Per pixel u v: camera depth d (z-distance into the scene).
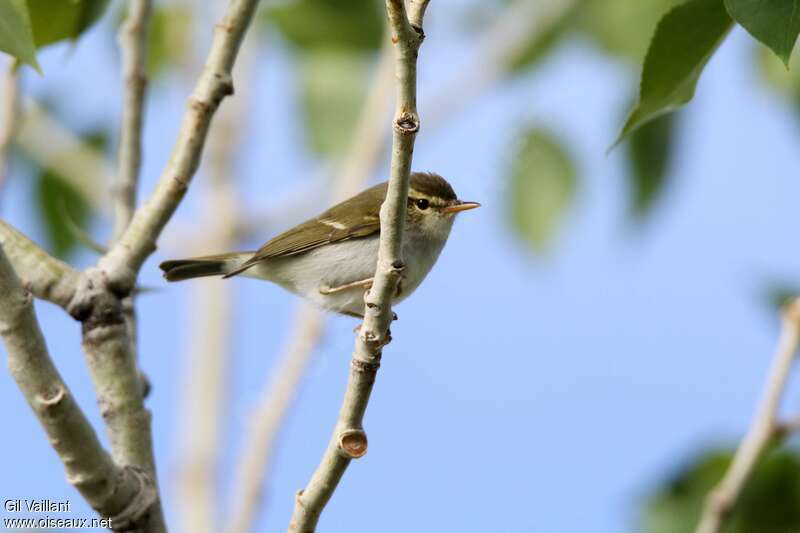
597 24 14.19
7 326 6.47
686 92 7.11
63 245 14.77
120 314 7.62
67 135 14.84
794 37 5.91
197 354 14.41
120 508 7.03
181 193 7.78
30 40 6.15
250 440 11.66
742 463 9.14
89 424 6.77
